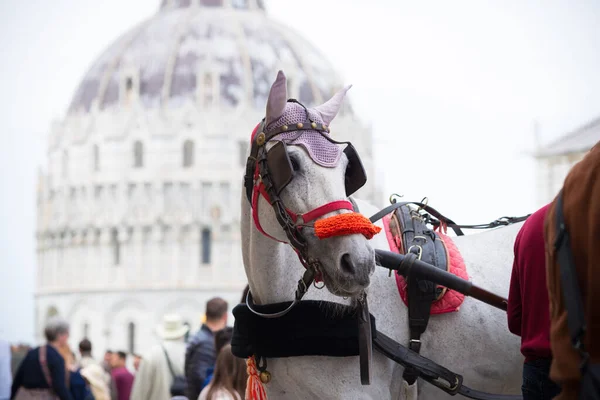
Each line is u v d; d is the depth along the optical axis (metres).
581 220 3.59
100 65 117.75
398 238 5.29
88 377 18.75
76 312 108.44
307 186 4.55
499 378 5.21
